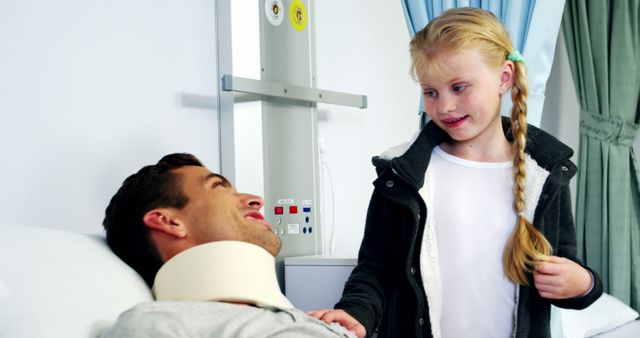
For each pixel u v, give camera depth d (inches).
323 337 35.3
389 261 51.8
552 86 103.7
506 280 49.4
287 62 71.9
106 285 37.4
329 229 84.2
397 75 96.3
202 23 67.7
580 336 65.5
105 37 58.4
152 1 62.7
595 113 92.9
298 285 66.1
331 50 85.1
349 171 87.7
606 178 91.7
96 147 57.3
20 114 51.7
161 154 63.1
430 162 53.0
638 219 93.0
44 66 53.5
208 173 43.8
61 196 54.5
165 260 41.3
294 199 71.9
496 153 51.9
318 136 78.5
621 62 92.0
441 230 50.7
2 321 32.1
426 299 49.8
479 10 50.1
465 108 47.6
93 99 57.2
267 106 69.1
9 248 35.8
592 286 48.7
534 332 49.9
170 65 64.2
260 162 68.2
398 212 51.3
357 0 89.7
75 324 33.6
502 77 50.1
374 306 49.1
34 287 34.1
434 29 48.1
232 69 66.8
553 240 50.4
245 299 38.0
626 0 91.6
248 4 68.2
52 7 54.2
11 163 51.0
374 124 92.0
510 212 50.1
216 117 69.1
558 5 64.1
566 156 50.6
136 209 41.6
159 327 31.4
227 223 41.9
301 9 73.7
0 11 50.6
